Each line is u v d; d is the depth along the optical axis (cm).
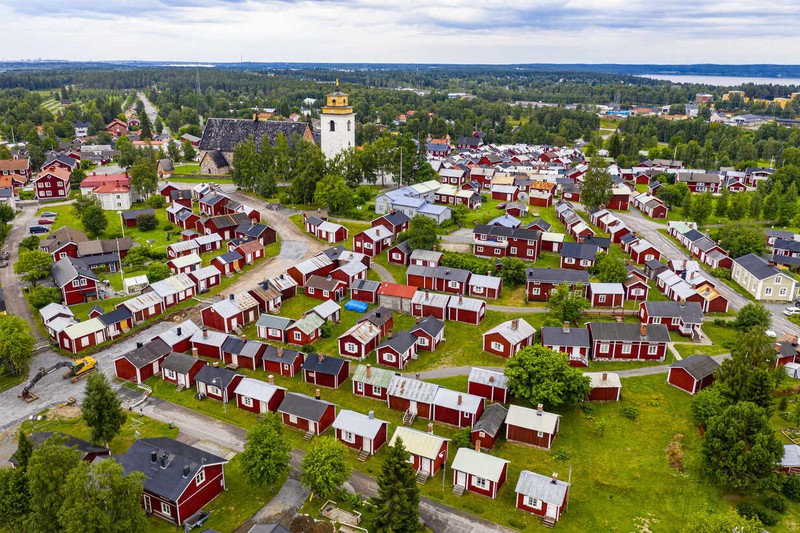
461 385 7800
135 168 16300
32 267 10412
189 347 8694
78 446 6109
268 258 12050
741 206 15475
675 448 6538
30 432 6769
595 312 9744
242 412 7300
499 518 5672
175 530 5466
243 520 5559
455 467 6019
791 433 6725
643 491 5978
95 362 8181
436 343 8800
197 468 5616
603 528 5531
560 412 7269
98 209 13425
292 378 8038
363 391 7619
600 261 10894
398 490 5225
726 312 9931
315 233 13375
